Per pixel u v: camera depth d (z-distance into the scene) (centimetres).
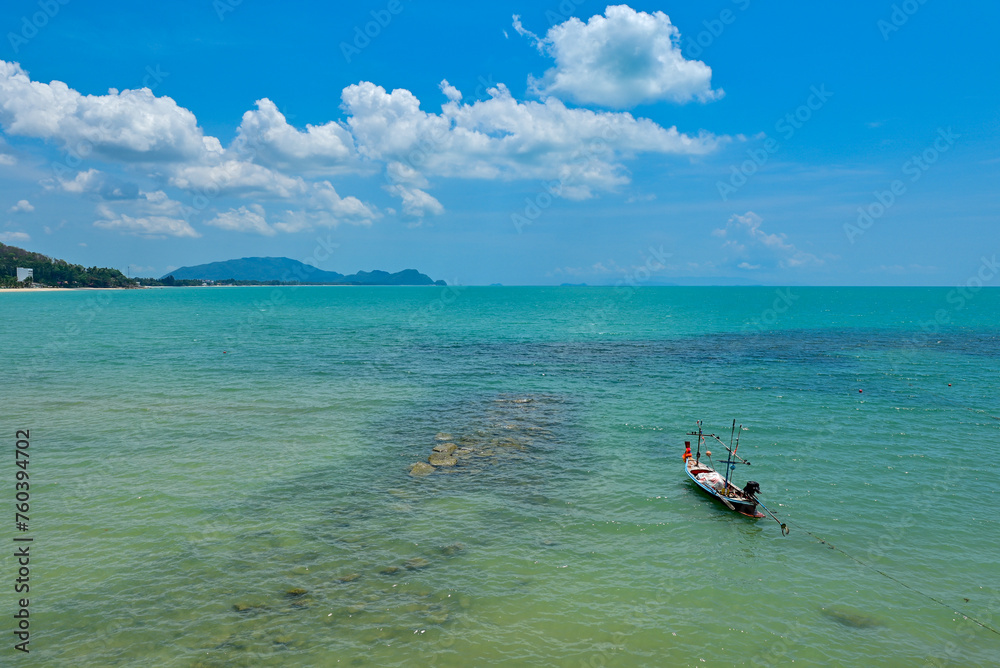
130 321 12862
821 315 15762
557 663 1709
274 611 1931
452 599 2023
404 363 7000
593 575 2214
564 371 6438
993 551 2425
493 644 1788
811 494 3000
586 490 3033
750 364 6919
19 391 5181
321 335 10231
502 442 3794
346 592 2052
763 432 4041
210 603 1970
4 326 11225
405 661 1698
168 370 6366
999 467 3366
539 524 2630
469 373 6319
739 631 1891
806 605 2052
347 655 1719
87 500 2817
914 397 5097
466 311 17688
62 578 2116
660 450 3678
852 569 2295
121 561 2244
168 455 3491
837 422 4291
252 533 2492
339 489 2995
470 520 2655
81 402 4794
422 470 3253
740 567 2298
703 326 12175
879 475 3253
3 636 1778
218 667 1655
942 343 8919
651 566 2292
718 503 2886
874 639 1864
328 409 4656
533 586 2123
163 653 1712
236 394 5172
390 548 2378
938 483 3133
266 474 3195
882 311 17338
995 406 4750
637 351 8119
